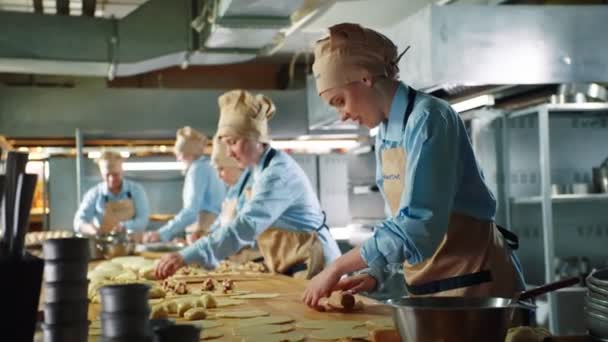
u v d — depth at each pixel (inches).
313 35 279.9
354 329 70.7
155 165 267.1
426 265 82.4
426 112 74.1
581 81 142.1
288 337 67.6
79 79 321.1
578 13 142.3
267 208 119.3
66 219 259.6
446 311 50.3
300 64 336.2
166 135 264.5
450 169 72.7
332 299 83.0
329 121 220.4
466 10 134.1
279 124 271.0
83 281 47.4
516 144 189.6
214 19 176.9
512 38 137.4
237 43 199.2
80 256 47.3
